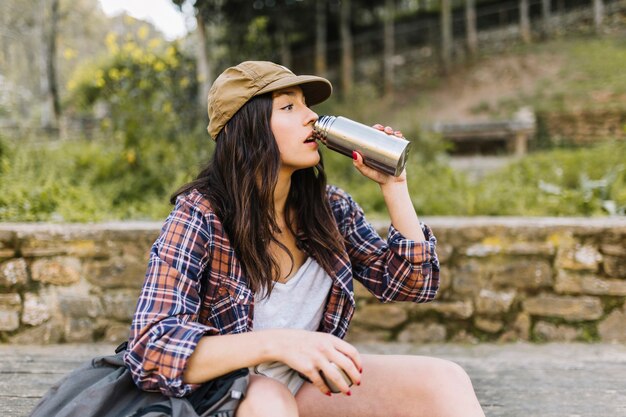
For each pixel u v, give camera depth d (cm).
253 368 115
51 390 103
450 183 473
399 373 120
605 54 1499
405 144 120
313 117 121
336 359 93
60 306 276
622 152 545
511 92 1487
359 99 837
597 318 268
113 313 276
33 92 2202
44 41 1219
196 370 96
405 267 126
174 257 107
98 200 392
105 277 276
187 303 104
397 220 129
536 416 180
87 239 275
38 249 274
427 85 1712
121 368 103
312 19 1308
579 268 269
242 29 747
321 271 125
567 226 270
